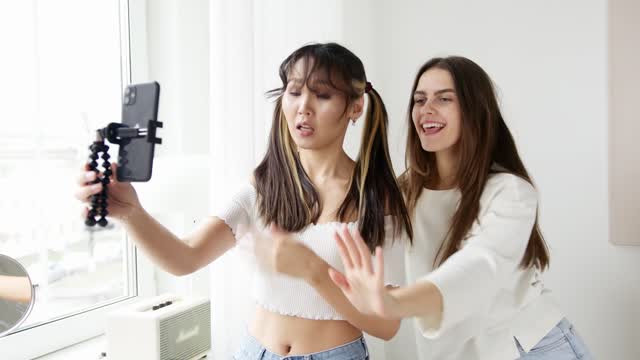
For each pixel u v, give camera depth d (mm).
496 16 1597
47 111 1143
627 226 1441
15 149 1072
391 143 1732
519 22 1570
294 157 887
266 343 855
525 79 1564
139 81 1362
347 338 853
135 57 1351
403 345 1676
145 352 977
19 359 1057
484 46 1612
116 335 992
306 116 821
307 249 829
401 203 926
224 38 1067
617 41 1432
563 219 1533
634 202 1433
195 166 1060
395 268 920
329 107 824
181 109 1339
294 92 839
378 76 1745
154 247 774
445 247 953
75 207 1218
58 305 1188
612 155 1448
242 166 1082
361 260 565
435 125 960
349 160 941
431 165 1054
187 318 1069
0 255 739
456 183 992
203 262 857
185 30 1338
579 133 1515
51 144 1152
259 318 887
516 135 1573
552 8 1534
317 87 824
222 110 1062
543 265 1012
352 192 879
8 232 1062
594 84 1497
